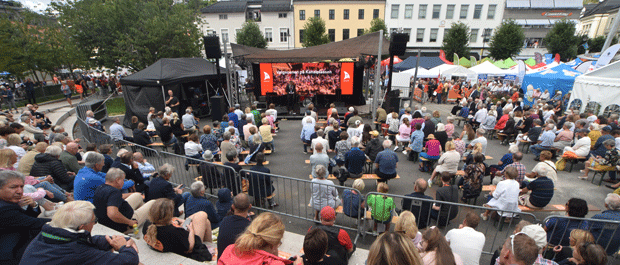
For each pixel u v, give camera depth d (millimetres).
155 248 3170
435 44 40062
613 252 4051
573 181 7500
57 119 13539
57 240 2076
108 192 3518
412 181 7523
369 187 7145
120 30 19359
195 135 7520
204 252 3391
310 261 2438
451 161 6633
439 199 4902
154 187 4500
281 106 16531
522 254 2500
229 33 38312
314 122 9727
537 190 5184
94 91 21875
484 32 39781
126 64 18875
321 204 5148
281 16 37969
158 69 13797
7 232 2660
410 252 1821
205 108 16719
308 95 17672
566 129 8570
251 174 5520
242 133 10352
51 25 20953
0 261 2604
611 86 11164
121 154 5180
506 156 6527
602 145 7637
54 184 4520
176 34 19188
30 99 16781
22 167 4965
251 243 1982
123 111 17516
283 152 9945
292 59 15789
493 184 6363
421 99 20953
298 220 5594
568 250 3543
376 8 38125
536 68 21359
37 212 3402
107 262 2215
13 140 5789
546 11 40750
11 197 2666
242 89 19609
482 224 5504
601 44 39469
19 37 18281
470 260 3504
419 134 8336
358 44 14250
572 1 40500
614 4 43188
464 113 13203
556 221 4113
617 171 6980
